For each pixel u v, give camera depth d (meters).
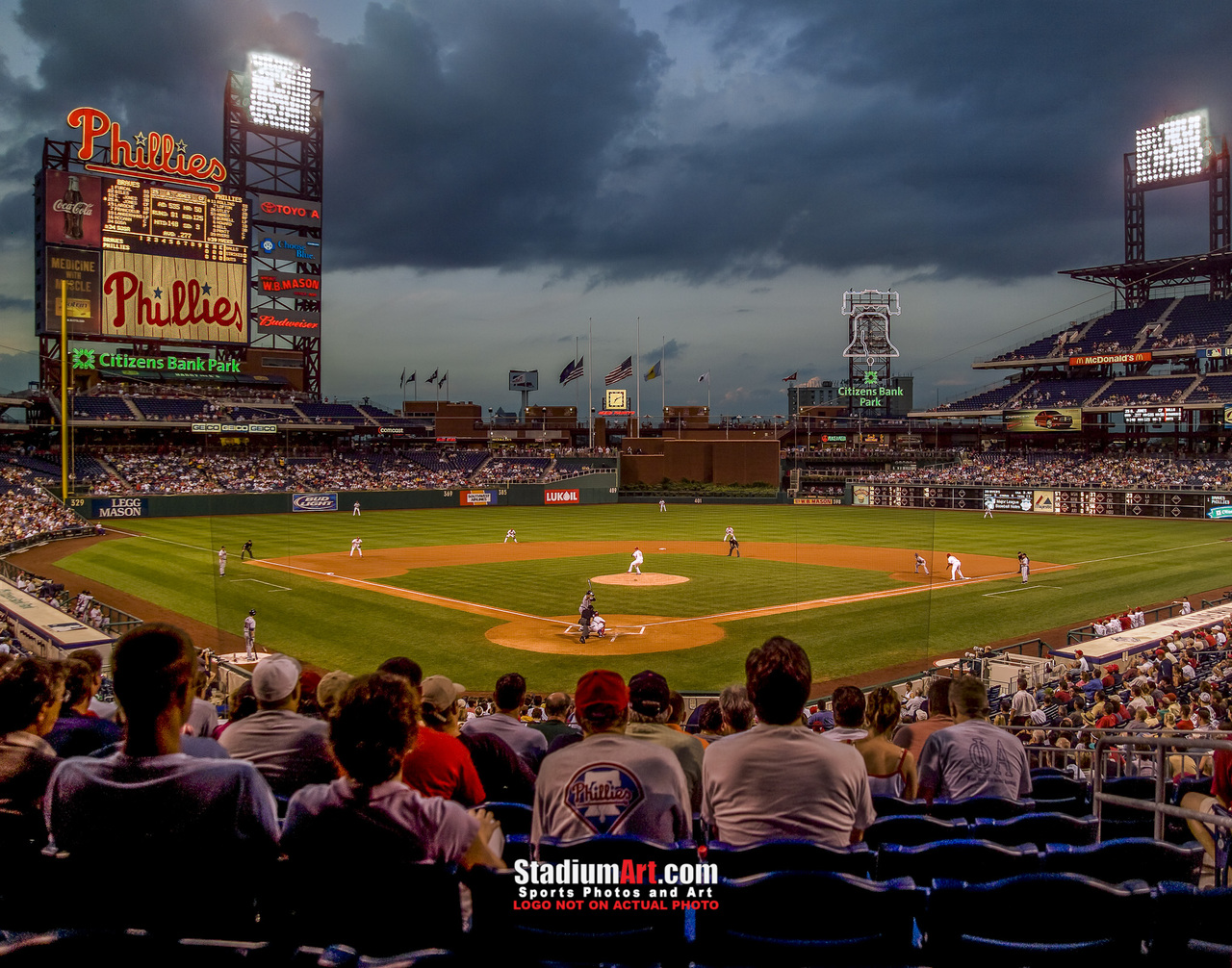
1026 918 3.82
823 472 108.06
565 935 3.93
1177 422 91.25
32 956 3.40
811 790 4.63
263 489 84.81
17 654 20.47
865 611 32.06
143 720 3.60
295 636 26.38
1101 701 16.75
